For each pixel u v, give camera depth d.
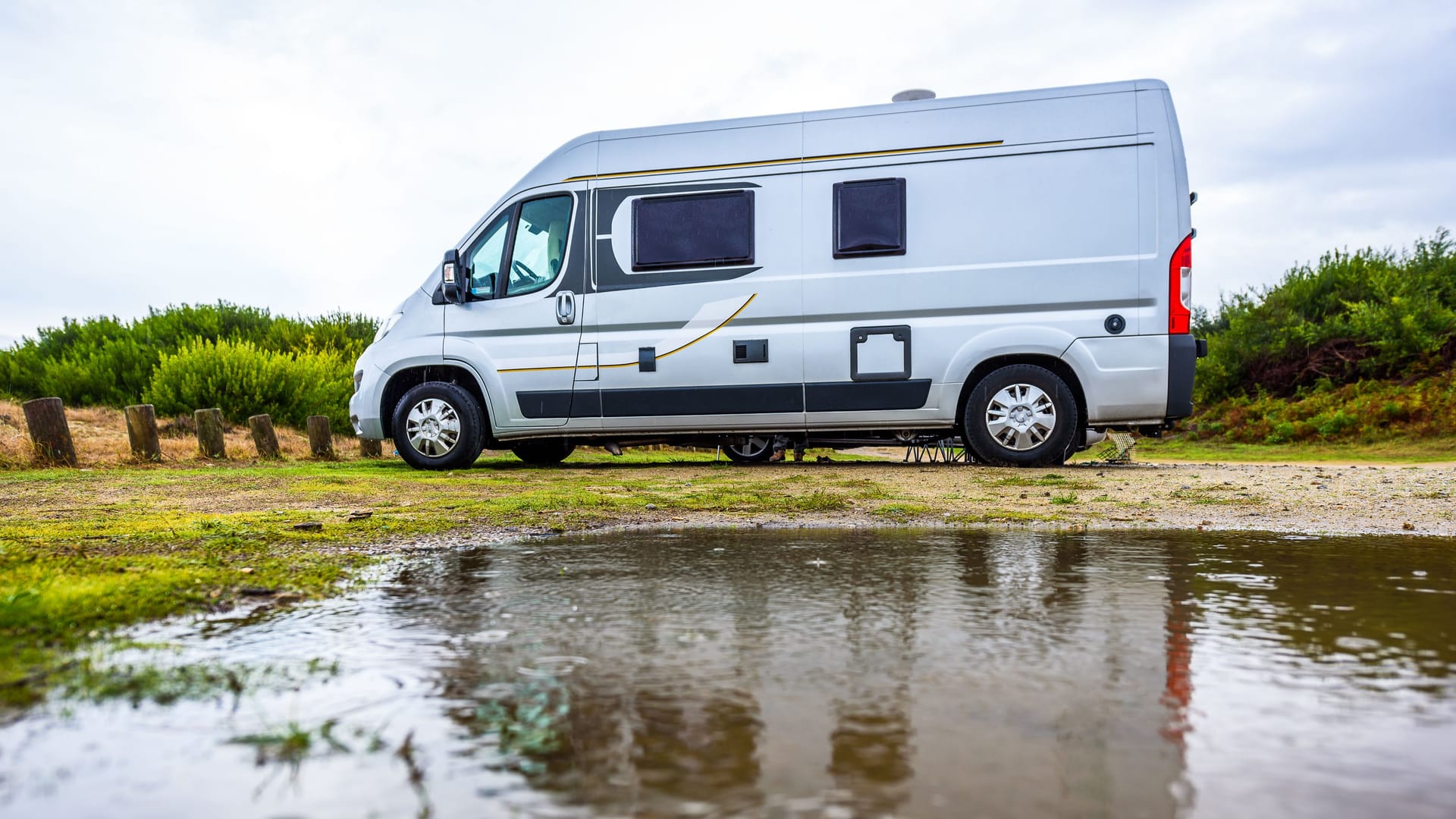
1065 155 6.54
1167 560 2.79
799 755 1.15
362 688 1.45
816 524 3.88
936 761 1.12
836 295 6.84
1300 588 2.29
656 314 7.12
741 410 7.02
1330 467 7.46
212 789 1.05
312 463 8.94
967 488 5.45
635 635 1.81
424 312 7.63
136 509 4.57
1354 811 0.97
